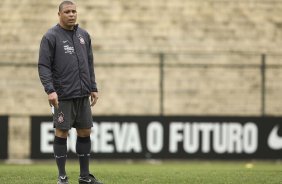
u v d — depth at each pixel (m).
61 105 25.97
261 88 63.50
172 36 65.50
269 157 56.78
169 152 56.31
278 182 29.64
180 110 63.69
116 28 65.38
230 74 63.97
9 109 63.88
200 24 65.81
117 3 65.81
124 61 64.06
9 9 65.62
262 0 66.31
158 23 65.62
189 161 57.25
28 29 65.38
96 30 65.31
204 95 63.81
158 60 64.31
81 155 26.95
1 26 65.31
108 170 36.41
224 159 56.59
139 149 56.22
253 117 56.84
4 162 57.69
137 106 63.59
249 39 65.88
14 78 64.12
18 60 64.62
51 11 65.75
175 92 63.69
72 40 26.02
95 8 65.62
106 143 56.12
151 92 63.72
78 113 26.45
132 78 63.78
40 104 64.00
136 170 36.97
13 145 63.31
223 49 65.50
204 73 63.97
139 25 65.50
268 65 64.31
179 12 65.94
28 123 63.72
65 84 25.83
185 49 65.44
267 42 65.94
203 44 65.62
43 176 31.11
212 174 32.66
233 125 56.75
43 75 25.59
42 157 56.00
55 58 25.84
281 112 63.97
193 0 66.12
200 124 56.56
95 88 26.88
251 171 34.81
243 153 56.84
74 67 25.89
